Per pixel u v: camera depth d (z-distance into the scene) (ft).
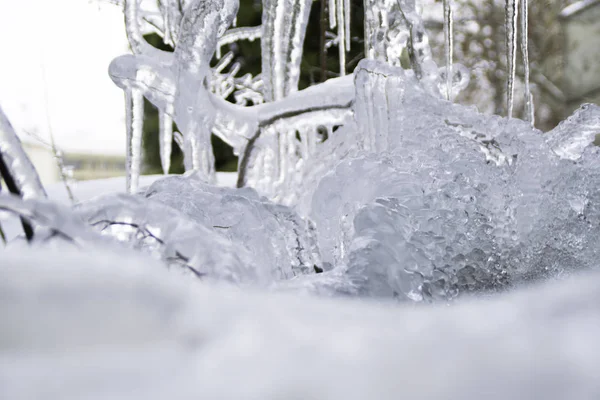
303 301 0.74
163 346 0.56
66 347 0.57
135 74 4.22
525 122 3.59
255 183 4.77
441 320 0.62
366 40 5.15
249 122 4.60
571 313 0.60
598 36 25.45
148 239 1.54
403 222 2.37
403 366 0.49
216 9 4.17
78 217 1.05
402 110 3.50
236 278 1.41
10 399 0.45
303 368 0.49
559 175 3.48
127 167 4.68
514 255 3.10
